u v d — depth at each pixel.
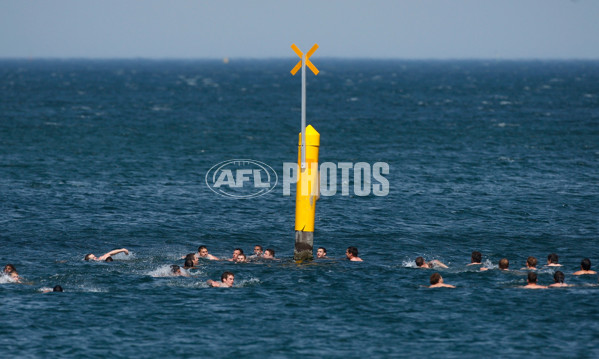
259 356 73.62
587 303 89.44
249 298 92.81
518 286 97.81
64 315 84.88
